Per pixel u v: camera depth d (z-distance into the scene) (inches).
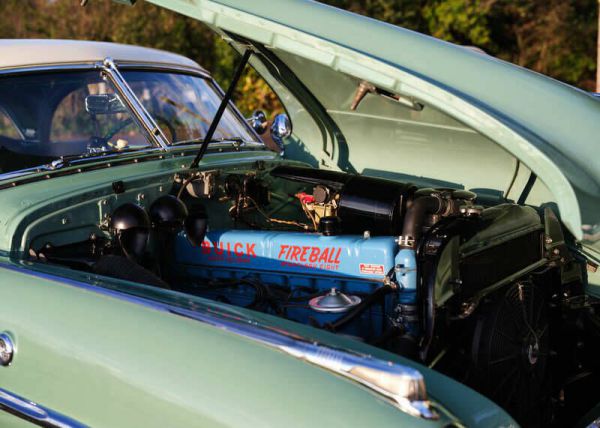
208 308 77.9
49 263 101.9
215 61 502.9
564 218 95.0
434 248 92.0
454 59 96.3
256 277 112.5
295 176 127.8
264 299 105.7
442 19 488.7
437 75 95.1
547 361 110.7
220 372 69.7
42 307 84.5
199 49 510.6
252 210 131.0
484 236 98.9
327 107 145.1
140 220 105.3
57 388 81.5
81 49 131.0
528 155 93.4
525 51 510.0
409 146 141.8
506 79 96.0
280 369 67.7
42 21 540.1
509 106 94.9
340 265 103.8
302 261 107.1
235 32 101.6
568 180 92.4
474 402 70.3
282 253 108.9
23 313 85.4
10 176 108.9
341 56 97.1
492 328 96.0
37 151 117.0
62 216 104.2
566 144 94.7
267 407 65.9
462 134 131.2
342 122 147.6
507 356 98.5
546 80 97.6
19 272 91.0
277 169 131.8
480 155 133.1
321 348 66.9
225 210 129.8
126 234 105.1
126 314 78.4
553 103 96.0
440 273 90.4
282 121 156.8
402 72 94.7
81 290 83.9
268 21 98.0
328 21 98.3
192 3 101.5
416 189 114.8
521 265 106.2
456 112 94.8
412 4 493.0
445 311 91.5
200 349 72.0
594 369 116.6
